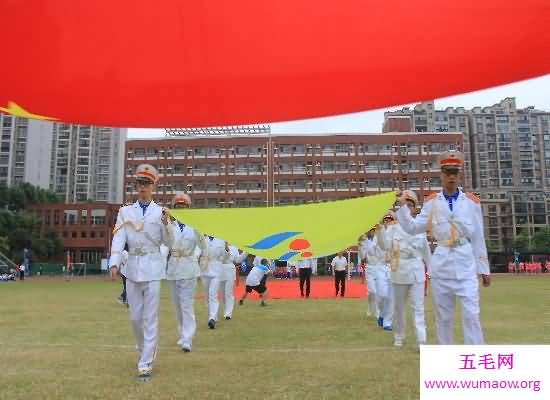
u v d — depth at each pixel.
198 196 65.69
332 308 13.13
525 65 2.61
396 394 4.52
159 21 2.50
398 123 68.69
